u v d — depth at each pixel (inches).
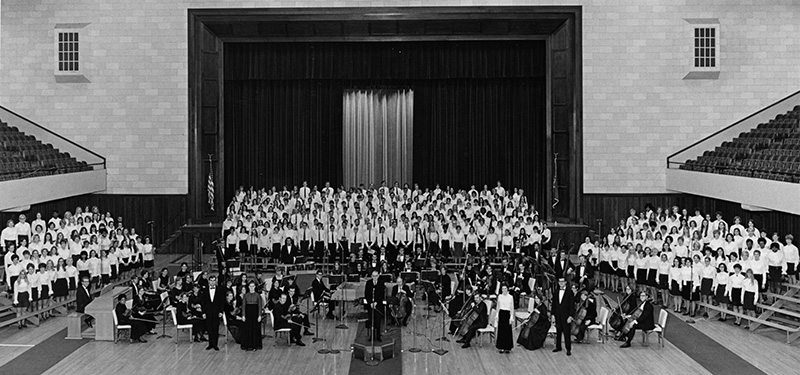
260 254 1386.6
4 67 1636.3
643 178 1610.5
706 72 1589.6
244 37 1662.2
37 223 1288.1
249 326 934.4
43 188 1366.9
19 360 890.1
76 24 1625.2
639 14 1599.4
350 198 1518.2
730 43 1600.6
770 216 1412.4
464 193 1583.4
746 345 947.3
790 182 1151.0
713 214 1583.4
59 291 1090.7
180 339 989.2
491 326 959.0
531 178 1739.7
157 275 1198.9
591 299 968.3
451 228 1395.2
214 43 1657.2
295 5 1612.9
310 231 1401.3
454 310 1016.2
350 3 1610.5
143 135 1632.6
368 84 1763.0
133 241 1283.2
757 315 1048.8
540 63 1689.2
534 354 920.9
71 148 1605.6
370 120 1764.3
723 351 922.1
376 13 1606.8
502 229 1408.7
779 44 1596.9
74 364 875.4
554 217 1658.5
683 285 1088.8
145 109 1630.2
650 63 1601.9
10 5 1631.4
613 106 1609.3
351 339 986.1
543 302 951.6
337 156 1765.5
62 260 1101.7
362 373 845.2
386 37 1654.8
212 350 936.3
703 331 1016.9
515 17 1605.6
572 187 1625.2
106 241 1267.2
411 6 1606.8
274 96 1755.7
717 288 1049.5
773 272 1069.8
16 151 1454.2
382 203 1556.3
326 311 1103.6
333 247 1392.7
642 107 1605.6
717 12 1598.2
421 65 1704.0
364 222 1400.1
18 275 1055.6
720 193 1373.0
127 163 1633.9
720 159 1475.1
